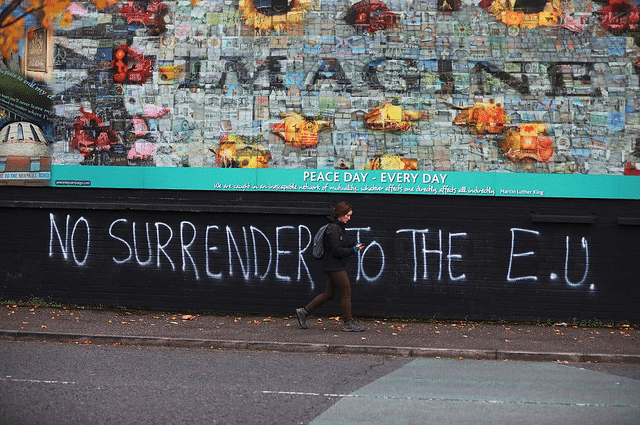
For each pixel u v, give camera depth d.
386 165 11.91
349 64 12.05
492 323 11.70
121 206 12.27
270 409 6.57
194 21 12.31
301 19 12.15
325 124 12.04
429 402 6.97
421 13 11.98
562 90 11.73
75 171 12.39
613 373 8.52
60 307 12.32
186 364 8.55
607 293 11.59
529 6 11.83
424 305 11.85
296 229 12.06
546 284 11.69
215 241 12.20
